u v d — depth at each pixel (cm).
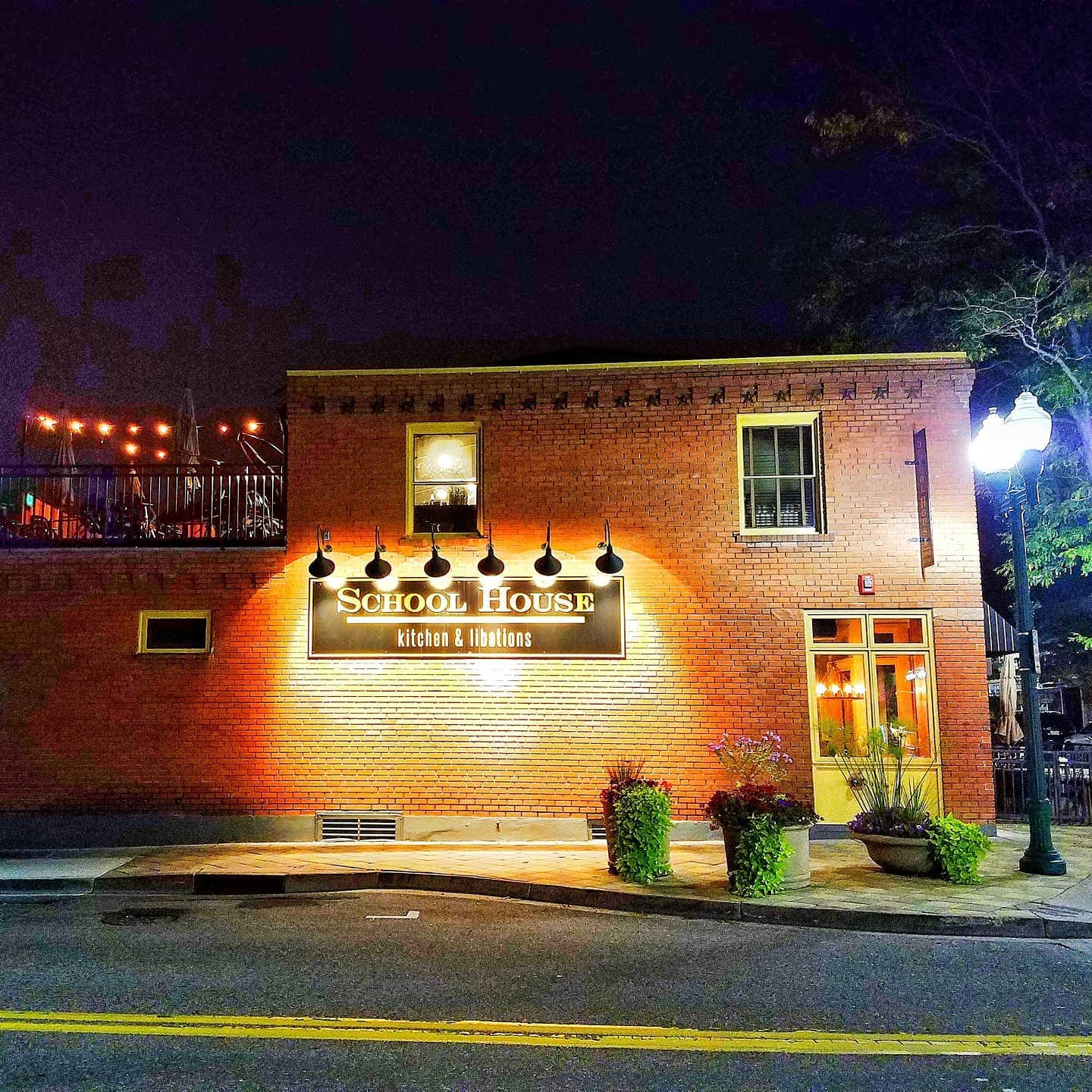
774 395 1440
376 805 1395
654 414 1447
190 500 1563
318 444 1465
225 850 1337
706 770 1380
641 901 991
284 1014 620
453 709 1406
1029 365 1886
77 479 1623
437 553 1395
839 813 1362
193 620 1452
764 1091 503
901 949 815
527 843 1368
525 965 754
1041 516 1880
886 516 1412
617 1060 543
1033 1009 645
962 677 1378
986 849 1059
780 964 762
